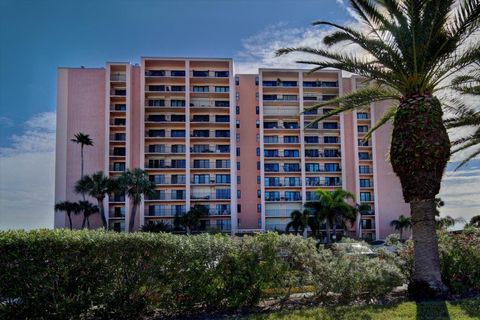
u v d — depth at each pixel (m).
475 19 11.09
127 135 60.00
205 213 58.41
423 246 11.16
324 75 66.12
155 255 9.51
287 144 64.12
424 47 11.48
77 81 62.19
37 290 8.32
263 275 10.33
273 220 62.34
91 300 8.82
